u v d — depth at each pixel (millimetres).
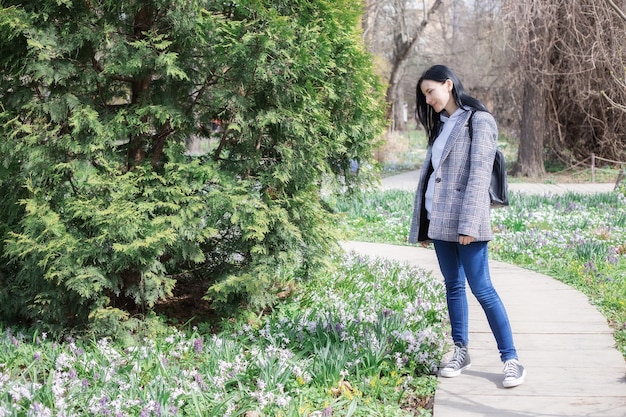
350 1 5336
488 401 4039
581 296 6578
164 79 5172
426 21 29109
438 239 4281
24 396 3705
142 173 4871
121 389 3873
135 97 5180
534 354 4859
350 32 5406
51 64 4598
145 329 4992
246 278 5059
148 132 5105
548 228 10836
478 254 4164
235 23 4629
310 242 5516
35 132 4641
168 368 4262
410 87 50469
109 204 4684
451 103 4277
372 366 4379
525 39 18578
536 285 7109
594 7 16406
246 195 4934
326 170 5543
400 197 14109
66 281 4605
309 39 4871
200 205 4781
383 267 7547
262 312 5625
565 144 21656
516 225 10906
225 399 3824
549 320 5730
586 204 13344
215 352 4473
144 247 4699
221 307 5387
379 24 29453
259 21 4777
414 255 9008
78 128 4578
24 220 4637
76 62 4828
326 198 6059
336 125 5465
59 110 4645
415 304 6066
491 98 26922
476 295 4262
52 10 4555
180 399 3766
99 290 4762
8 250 4648
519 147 20812
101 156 4703
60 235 4535
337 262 7453
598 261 8172
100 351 4488
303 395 4020
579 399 4035
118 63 4719
